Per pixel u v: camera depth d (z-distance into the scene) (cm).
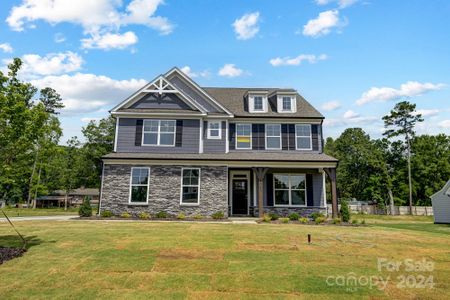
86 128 4097
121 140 1817
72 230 1121
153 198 1692
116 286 531
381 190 4831
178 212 1684
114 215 1667
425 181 4600
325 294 500
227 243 900
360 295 496
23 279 562
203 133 1905
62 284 538
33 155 939
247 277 583
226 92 2323
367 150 5362
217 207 1698
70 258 708
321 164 1728
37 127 832
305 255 763
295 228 1289
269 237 1016
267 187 1916
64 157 4622
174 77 2017
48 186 4466
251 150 1956
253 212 1859
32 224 1328
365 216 3238
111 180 1700
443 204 2162
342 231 1232
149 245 854
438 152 4703
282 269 636
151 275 592
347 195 5638
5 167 794
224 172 1733
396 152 5003
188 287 528
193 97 1983
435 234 1274
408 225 1884
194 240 938
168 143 1834
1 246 818
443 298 486
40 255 734
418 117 4709
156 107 1895
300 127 1992
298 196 1911
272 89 2381
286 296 489
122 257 720
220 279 571
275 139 1978
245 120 1991
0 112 754
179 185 1709
